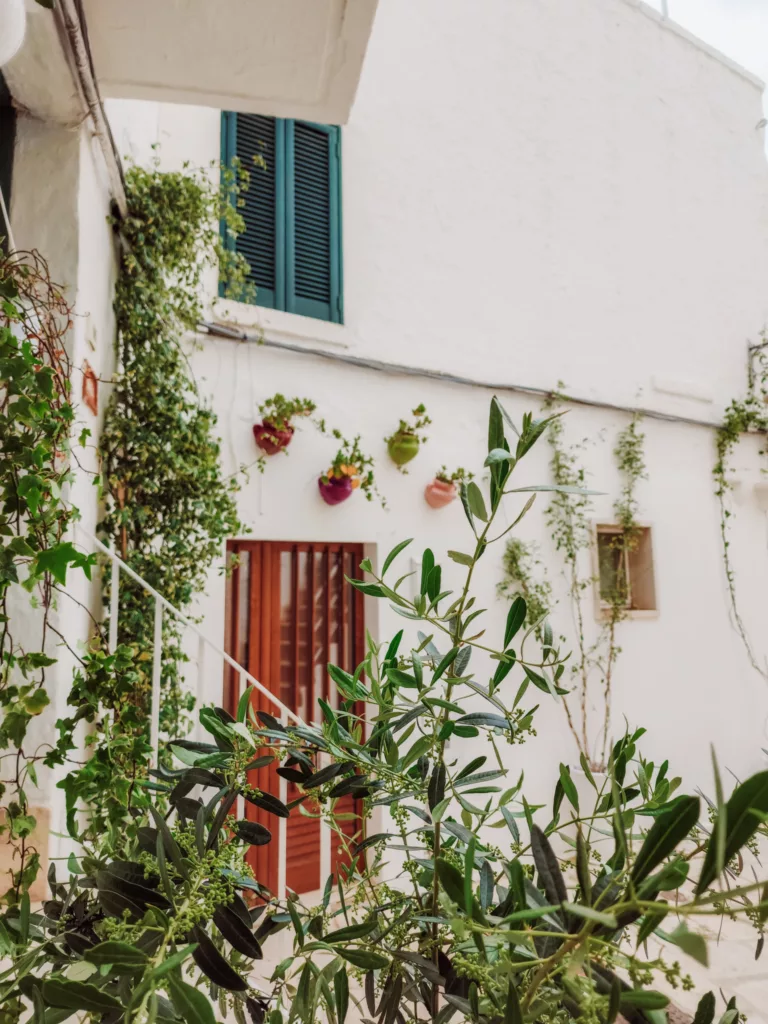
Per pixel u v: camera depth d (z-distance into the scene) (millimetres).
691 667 4754
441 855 871
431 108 4301
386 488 3771
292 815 3379
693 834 821
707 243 5449
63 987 623
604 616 4422
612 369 4785
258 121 3707
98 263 2336
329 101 2189
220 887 804
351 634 3732
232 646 3391
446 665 895
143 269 2824
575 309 4688
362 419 3760
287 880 3322
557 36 4887
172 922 713
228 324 3402
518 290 4461
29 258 1930
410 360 3969
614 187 5023
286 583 3590
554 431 4441
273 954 2514
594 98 5016
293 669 3539
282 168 3738
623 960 572
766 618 5195
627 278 4969
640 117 5238
